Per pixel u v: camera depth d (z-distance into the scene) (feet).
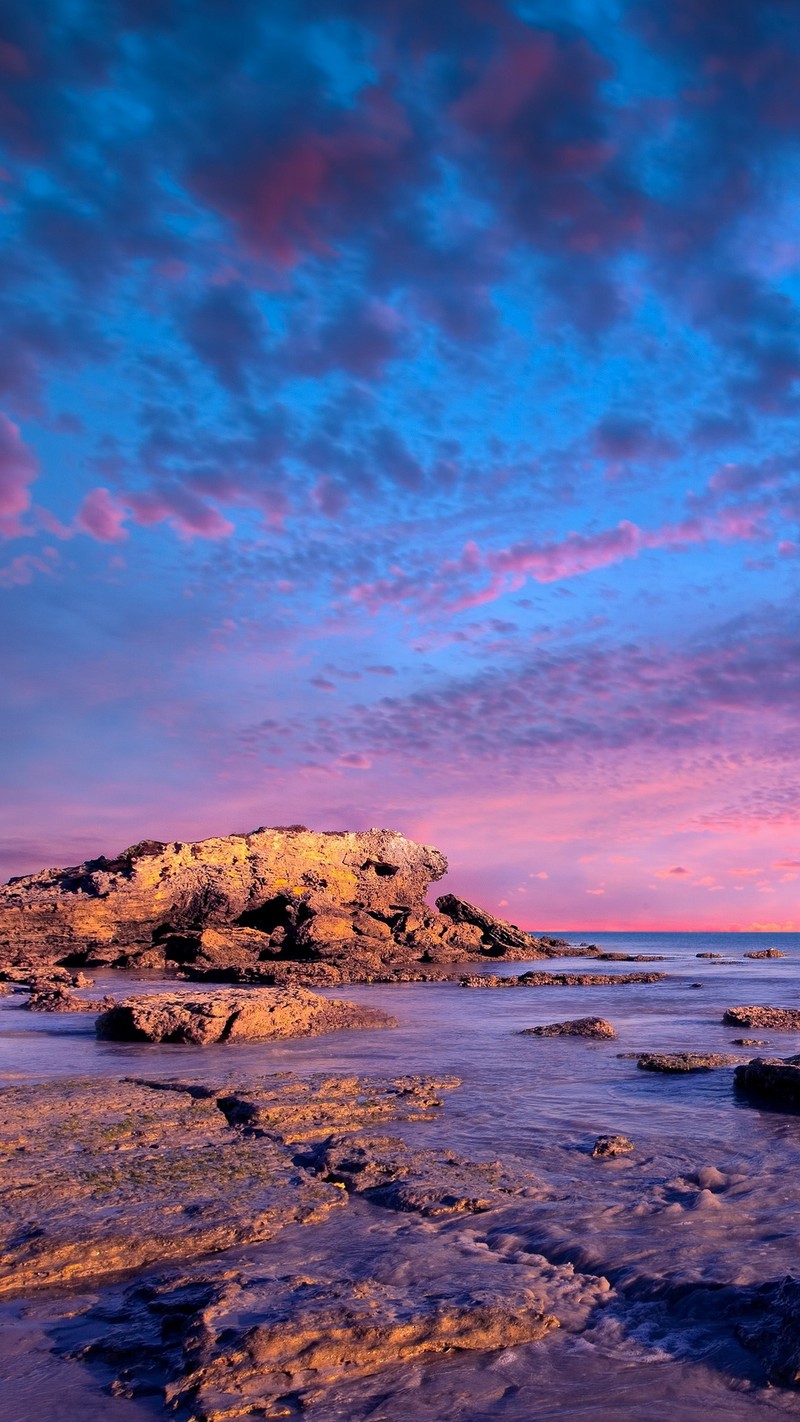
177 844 193.57
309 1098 41.01
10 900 174.70
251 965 145.59
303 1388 15.39
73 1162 30.07
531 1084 46.91
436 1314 17.47
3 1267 21.06
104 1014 69.26
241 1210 24.88
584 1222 24.26
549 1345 17.06
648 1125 37.09
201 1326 17.29
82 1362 16.81
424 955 192.95
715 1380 15.65
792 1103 41.68
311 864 207.10
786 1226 23.85
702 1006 99.09
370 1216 25.17
